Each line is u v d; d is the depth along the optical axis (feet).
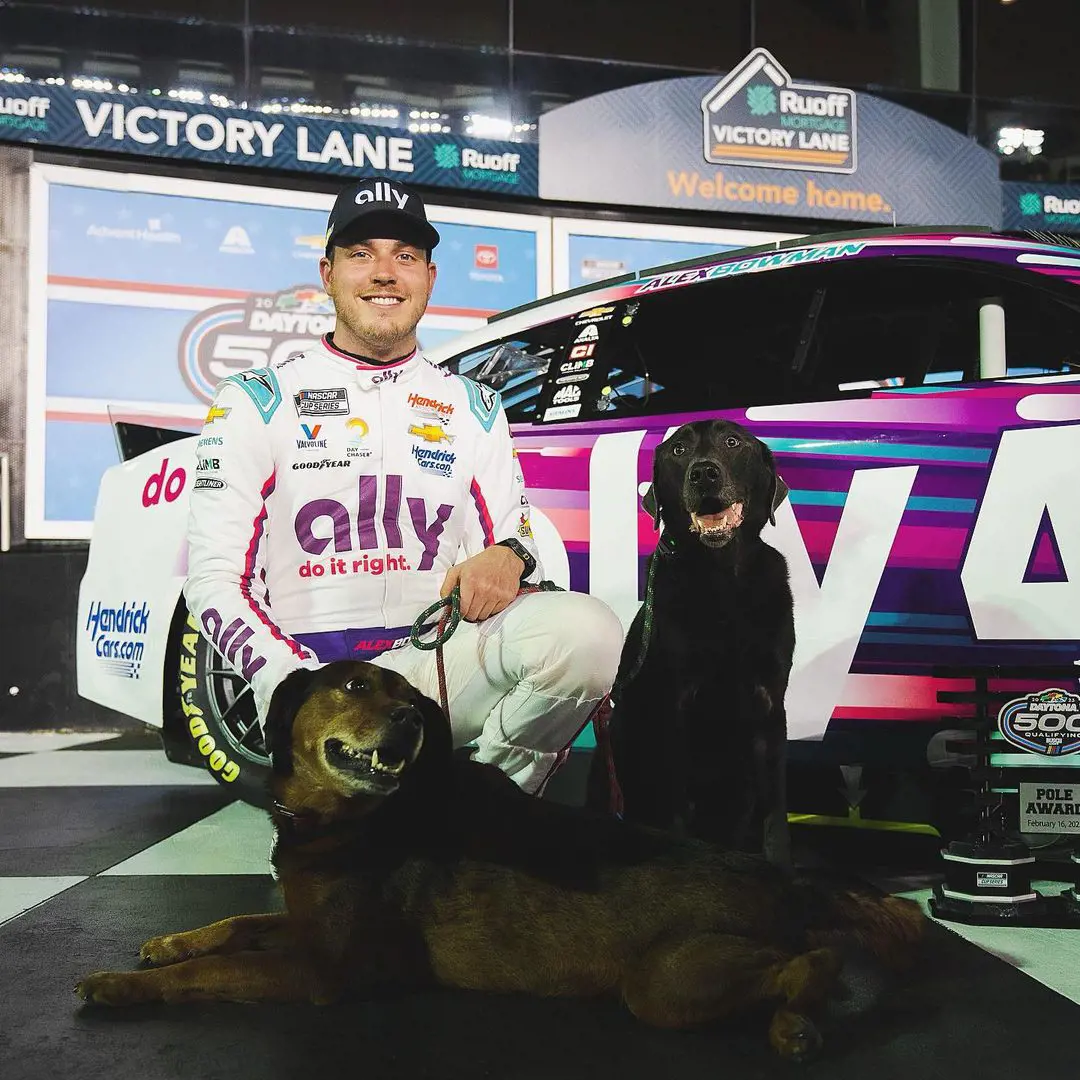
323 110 17.60
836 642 7.54
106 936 6.11
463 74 18.02
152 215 16.97
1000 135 19.95
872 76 19.71
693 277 8.76
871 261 8.26
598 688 6.42
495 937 5.16
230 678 9.55
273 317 17.58
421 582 6.73
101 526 10.66
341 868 5.21
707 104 18.62
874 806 8.29
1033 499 7.28
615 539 8.02
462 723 6.79
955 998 5.26
